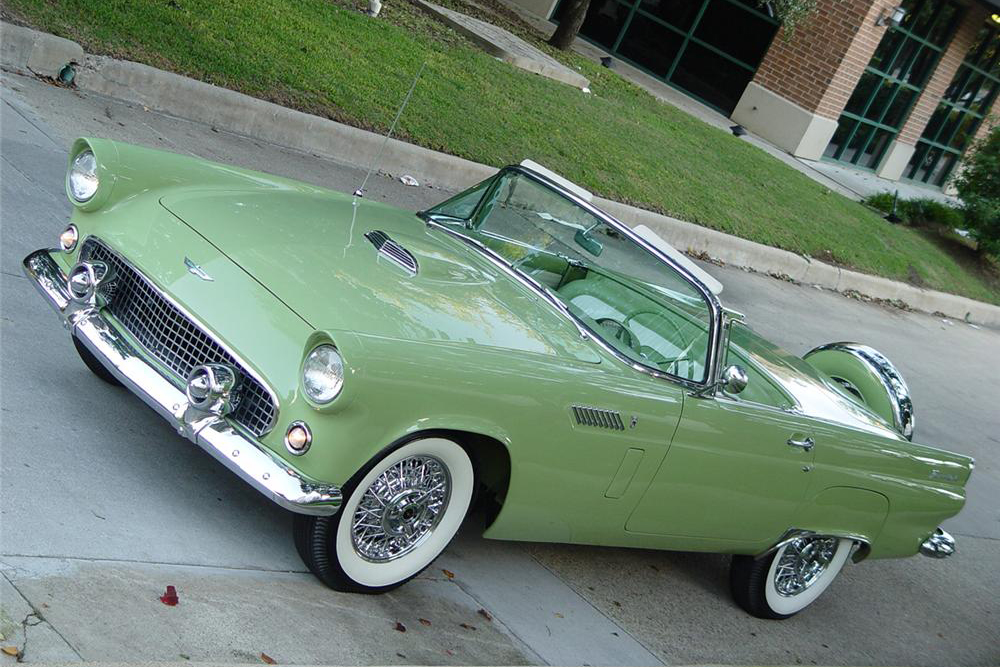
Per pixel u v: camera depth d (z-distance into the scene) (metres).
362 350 3.57
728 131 19.73
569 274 5.02
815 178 19.69
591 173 12.67
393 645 3.81
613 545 4.94
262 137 9.66
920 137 25.59
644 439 4.51
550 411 4.13
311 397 3.57
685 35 21.28
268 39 10.94
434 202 10.09
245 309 3.89
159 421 4.70
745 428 4.89
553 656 4.29
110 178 4.53
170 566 3.66
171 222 4.37
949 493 5.93
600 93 16.36
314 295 3.97
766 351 5.75
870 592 6.74
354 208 5.15
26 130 7.42
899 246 17.98
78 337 4.13
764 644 5.43
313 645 3.56
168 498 4.12
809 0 15.91
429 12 15.23
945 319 17.09
